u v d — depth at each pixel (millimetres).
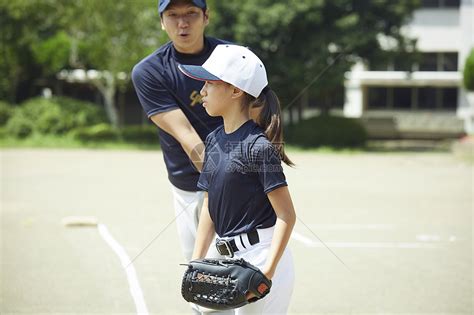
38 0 30203
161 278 7434
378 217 11945
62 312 6301
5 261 8336
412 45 30953
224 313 4242
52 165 21219
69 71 38438
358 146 30062
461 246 9469
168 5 5059
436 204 13602
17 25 31594
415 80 39656
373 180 17906
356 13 29172
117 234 9969
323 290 7082
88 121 31500
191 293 3855
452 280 7516
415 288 7160
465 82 26234
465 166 22141
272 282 4004
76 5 28953
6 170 19688
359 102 40531
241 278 3713
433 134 35938
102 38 28828
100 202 13359
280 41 29078
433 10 39562
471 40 38344
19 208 12680
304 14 27641
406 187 16422
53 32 37531
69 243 9398
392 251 9078
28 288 7121
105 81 32438
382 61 30172
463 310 6344
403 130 36156
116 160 23125
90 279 7473
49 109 31078
